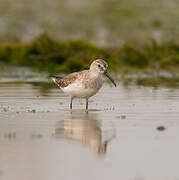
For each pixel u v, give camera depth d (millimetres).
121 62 26641
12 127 14391
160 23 35125
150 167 11047
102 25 35312
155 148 12289
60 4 39406
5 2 39594
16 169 10945
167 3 38656
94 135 13508
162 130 13945
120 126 14477
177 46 27531
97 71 17000
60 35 33031
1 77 24109
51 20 36062
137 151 12094
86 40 31719
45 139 13141
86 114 16094
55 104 17672
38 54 26984
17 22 35469
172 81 23031
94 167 11070
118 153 11992
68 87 17234
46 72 25531
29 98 18688
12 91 20203
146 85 21875
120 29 34438
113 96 19172
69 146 12539
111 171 10844
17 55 27109
